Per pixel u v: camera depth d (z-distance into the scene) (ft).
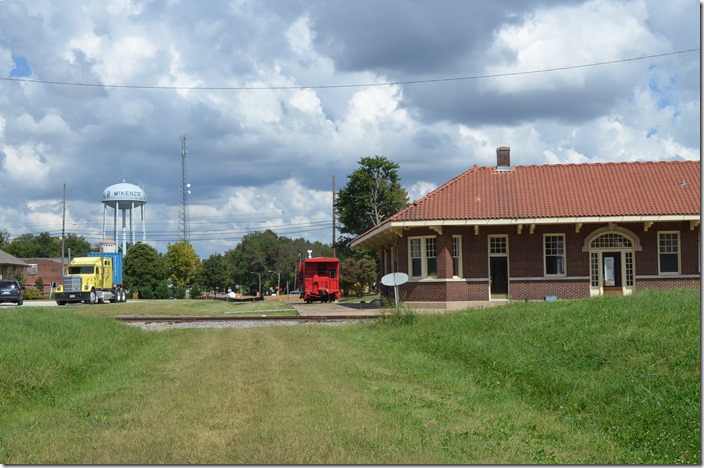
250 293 427.74
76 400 43.39
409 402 40.75
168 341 79.77
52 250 525.75
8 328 67.82
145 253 330.54
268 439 31.22
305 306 169.78
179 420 35.86
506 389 45.42
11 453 30.66
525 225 123.34
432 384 47.62
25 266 326.03
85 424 35.96
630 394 37.19
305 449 29.53
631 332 47.98
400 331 80.79
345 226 266.57
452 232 124.47
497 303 123.13
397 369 54.13
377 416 36.11
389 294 141.59
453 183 131.44
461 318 77.10
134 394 44.55
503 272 124.67
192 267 386.93
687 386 35.78
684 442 30.76
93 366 56.39
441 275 123.54
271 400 40.47
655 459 29.66
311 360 58.34
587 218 119.55
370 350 66.23
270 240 463.83
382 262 169.78
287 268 439.63
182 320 109.50
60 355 55.16
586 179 130.31
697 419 31.99
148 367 58.13
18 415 39.88
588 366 44.80
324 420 34.99
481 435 33.09
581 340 49.75
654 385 37.52
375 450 29.53
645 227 120.78
